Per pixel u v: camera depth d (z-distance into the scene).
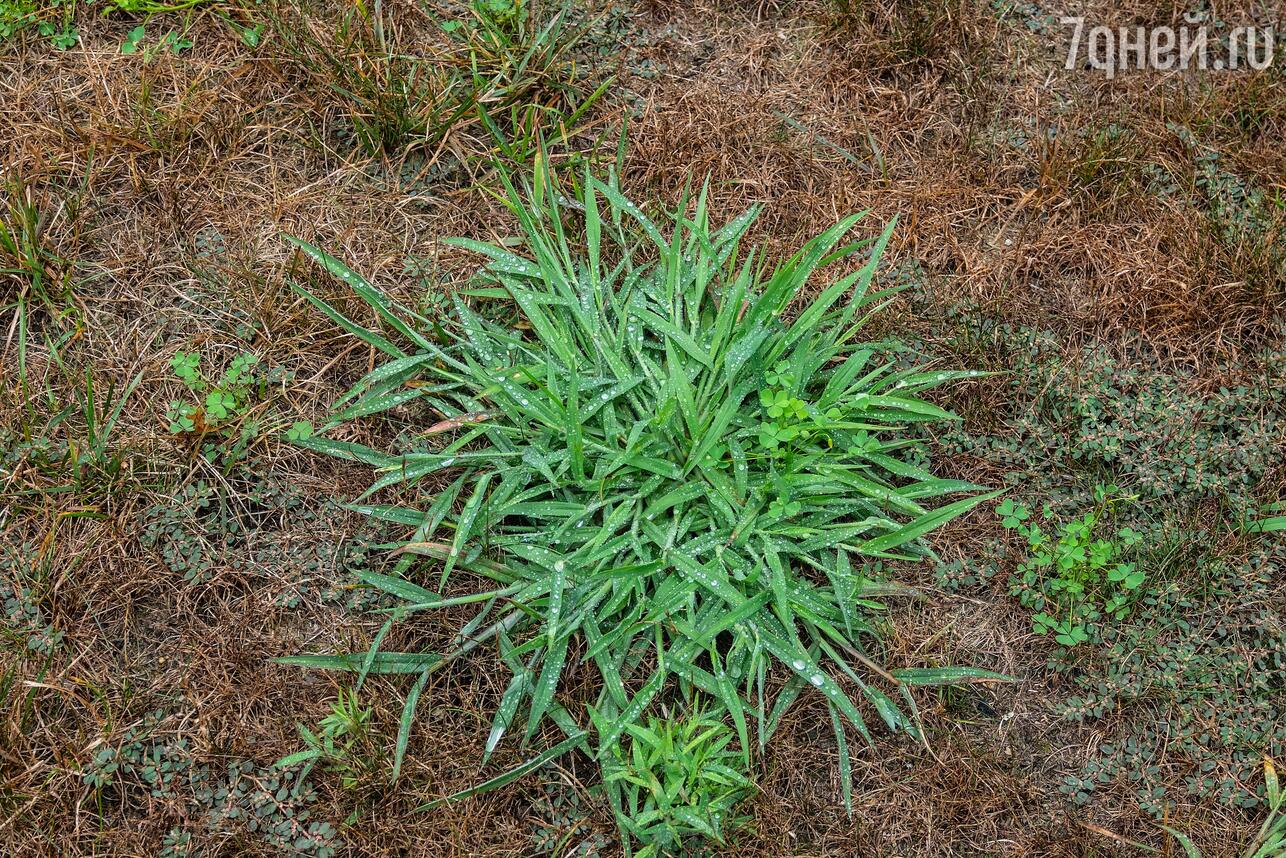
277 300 1.11
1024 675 1.06
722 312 1.08
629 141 1.17
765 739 1.02
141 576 1.04
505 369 1.06
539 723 1.03
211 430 1.07
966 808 1.03
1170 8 1.22
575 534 1.04
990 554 1.07
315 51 1.16
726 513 1.04
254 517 1.07
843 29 1.21
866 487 1.04
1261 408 1.11
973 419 1.11
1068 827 1.03
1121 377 1.11
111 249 1.12
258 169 1.15
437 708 1.03
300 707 1.03
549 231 1.14
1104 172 1.17
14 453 1.06
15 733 1.00
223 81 1.16
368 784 1.01
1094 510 1.09
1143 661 1.05
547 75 1.17
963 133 1.19
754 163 1.18
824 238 1.06
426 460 1.06
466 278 1.13
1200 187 1.17
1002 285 1.14
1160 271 1.14
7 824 0.98
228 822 1.00
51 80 1.15
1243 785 1.03
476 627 1.05
